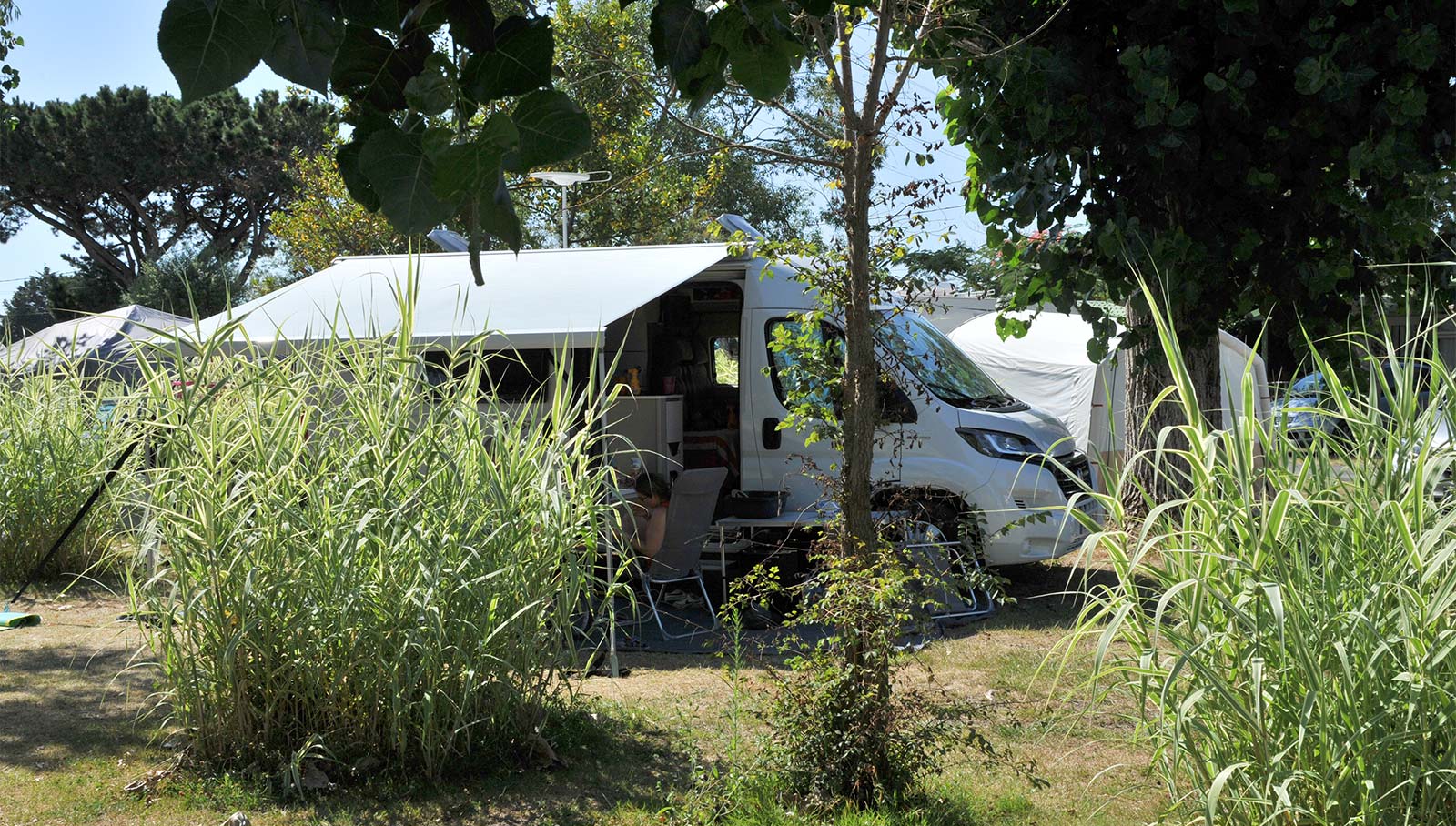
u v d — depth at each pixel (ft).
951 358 32.91
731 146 17.42
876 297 19.58
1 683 22.66
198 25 4.78
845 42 16.34
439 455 16.99
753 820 14.75
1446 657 10.80
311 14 5.26
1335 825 11.02
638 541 26.37
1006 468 29.66
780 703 15.92
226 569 16.52
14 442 34.24
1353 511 11.50
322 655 16.49
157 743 18.62
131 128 112.88
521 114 5.52
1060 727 18.98
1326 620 10.87
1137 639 12.09
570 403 19.31
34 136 112.16
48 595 32.24
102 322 42.37
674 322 35.12
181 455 16.51
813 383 23.75
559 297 29.43
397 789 16.30
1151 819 14.87
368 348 18.24
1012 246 30.60
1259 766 11.20
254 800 15.75
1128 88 27.45
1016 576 34.30
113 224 122.31
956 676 22.80
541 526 17.58
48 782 16.71
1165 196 28.66
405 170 5.29
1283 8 26.07
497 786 16.52
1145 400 34.45
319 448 17.30
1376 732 10.77
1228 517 11.28
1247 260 28.48
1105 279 29.35
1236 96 26.25
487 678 17.07
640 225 70.85
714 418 34.40
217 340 16.89
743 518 29.94
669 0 6.31
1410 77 26.05
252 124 116.37
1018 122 29.50
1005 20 28.27
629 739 18.71
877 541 16.71
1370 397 11.93
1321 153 27.48
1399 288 27.07
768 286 31.73
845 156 16.56
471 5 5.60
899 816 14.79
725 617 17.37
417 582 16.31
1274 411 12.14
